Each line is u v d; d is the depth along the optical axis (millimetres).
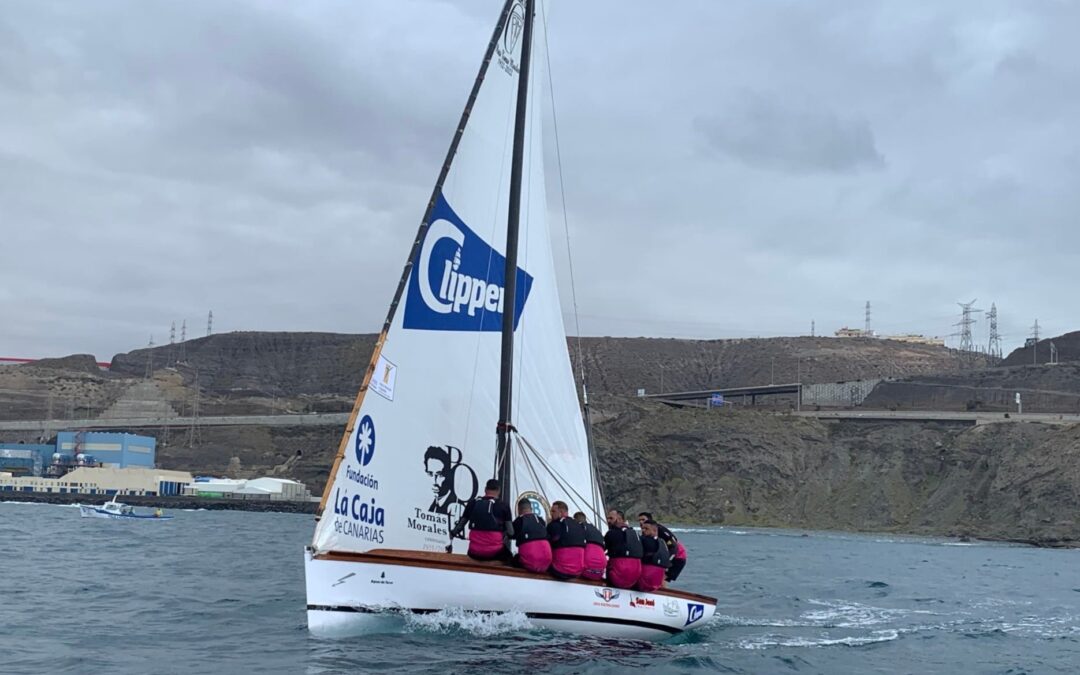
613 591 17609
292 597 24625
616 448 170125
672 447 169625
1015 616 27266
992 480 140250
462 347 18125
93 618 19938
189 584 27734
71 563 34156
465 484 18000
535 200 19609
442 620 16281
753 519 151875
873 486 150500
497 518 16906
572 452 19812
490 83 18547
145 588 26219
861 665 17359
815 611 26594
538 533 16688
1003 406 180250
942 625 24328
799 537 121375
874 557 68875
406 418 17328
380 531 16906
